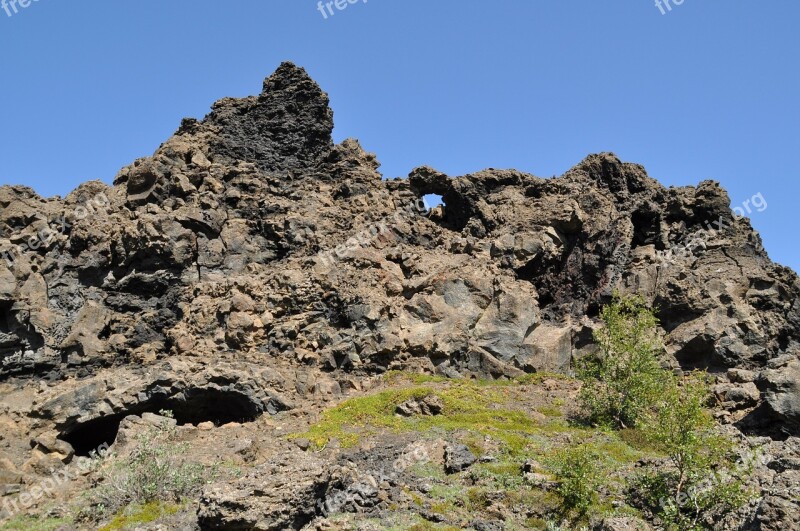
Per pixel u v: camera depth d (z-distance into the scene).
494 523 25.89
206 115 56.75
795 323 44.69
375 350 43.12
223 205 49.59
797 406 36.09
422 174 54.38
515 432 35.25
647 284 47.50
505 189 54.19
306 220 49.06
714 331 43.97
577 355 45.69
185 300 44.72
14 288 43.12
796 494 23.47
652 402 36.66
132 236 44.94
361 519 25.00
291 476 25.78
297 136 55.50
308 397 40.16
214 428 37.22
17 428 37.94
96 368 41.88
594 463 29.05
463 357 44.25
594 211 51.34
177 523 26.33
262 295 44.44
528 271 50.22
